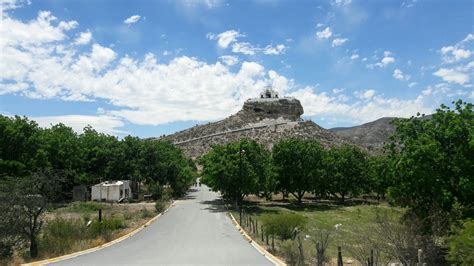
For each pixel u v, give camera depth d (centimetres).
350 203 6512
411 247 1753
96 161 6166
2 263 1708
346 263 1916
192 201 5778
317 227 3503
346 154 6650
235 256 1861
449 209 2256
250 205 5638
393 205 2675
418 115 2736
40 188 2119
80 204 4769
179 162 7062
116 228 2877
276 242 2364
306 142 6612
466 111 2495
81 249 2073
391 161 2734
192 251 2027
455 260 1560
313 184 6191
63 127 6781
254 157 5156
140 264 1633
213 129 18625
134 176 6116
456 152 2434
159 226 3234
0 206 1944
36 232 2027
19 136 5000
